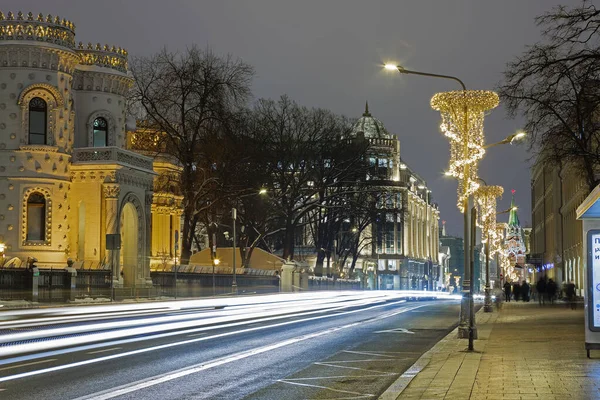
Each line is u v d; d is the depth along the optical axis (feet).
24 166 182.09
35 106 184.55
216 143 227.40
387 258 495.00
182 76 215.92
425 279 559.38
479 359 65.77
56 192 184.24
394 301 272.51
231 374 57.47
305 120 282.77
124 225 193.77
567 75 97.55
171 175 231.50
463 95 94.43
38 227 183.42
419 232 571.69
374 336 95.04
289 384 52.65
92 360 65.62
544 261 434.30
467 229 93.35
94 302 152.05
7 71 182.91
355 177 294.87
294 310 172.65
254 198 263.90
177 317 119.44
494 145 123.24
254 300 170.50
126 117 228.02
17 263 170.30
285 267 253.65
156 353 71.56
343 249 353.51
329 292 219.41
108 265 180.55
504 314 155.02
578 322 123.03
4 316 97.60
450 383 50.16
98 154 188.14
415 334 98.99
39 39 183.73
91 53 203.92
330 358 69.05
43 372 57.72
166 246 231.50
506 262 336.29
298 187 279.49
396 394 46.42
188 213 223.71
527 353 70.49
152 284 188.55
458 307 198.80
